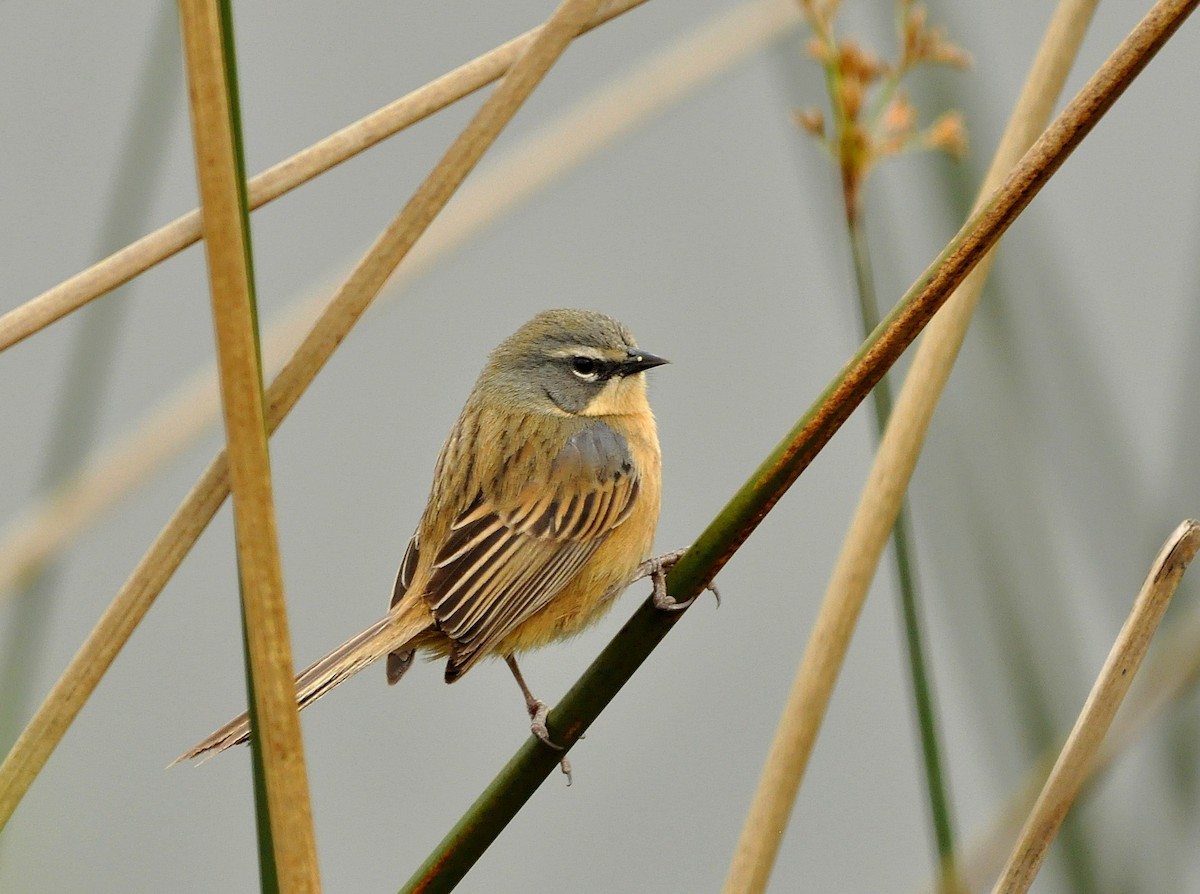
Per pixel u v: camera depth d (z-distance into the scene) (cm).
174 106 1057
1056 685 1000
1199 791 981
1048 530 1045
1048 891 964
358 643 1087
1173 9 686
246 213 706
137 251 836
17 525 1120
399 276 1216
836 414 762
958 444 1052
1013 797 984
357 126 848
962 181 1064
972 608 1016
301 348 806
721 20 1291
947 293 730
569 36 824
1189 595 1070
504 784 804
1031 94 870
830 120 1107
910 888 1662
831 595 877
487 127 812
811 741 870
